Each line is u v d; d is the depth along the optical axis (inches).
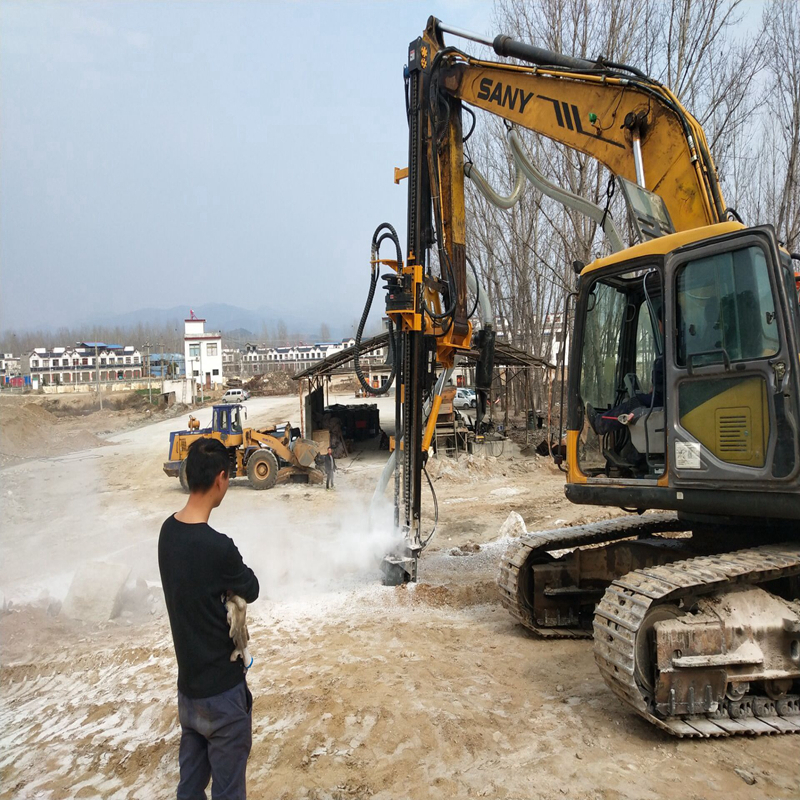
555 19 692.1
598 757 143.6
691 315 172.7
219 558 109.4
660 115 213.5
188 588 108.4
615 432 206.4
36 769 152.9
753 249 160.6
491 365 326.3
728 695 155.5
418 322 268.8
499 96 255.3
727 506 163.3
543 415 979.9
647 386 212.5
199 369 3021.7
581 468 204.2
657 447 187.5
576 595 230.5
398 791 133.7
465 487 607.8
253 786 137.6
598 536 241.4
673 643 151.5
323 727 159.3
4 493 594.2
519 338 1015.6
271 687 185.3
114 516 509.4
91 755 157.5
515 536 388.8
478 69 261.3
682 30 609.0
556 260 879.7
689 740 150.4
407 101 279.3
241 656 111.7
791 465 150.9
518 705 170.7
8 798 141.9
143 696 186.9
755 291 159.5
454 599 269.3
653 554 211.9
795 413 150.6
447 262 269.3
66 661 213.5
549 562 235.3
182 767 111.7
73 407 1667.1
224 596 112.1
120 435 1213.1
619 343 217.6
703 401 168.9
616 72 224.1
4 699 193.2
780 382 152.6
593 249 725.3
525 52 243.9
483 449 761.6
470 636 228.1
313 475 639.1
